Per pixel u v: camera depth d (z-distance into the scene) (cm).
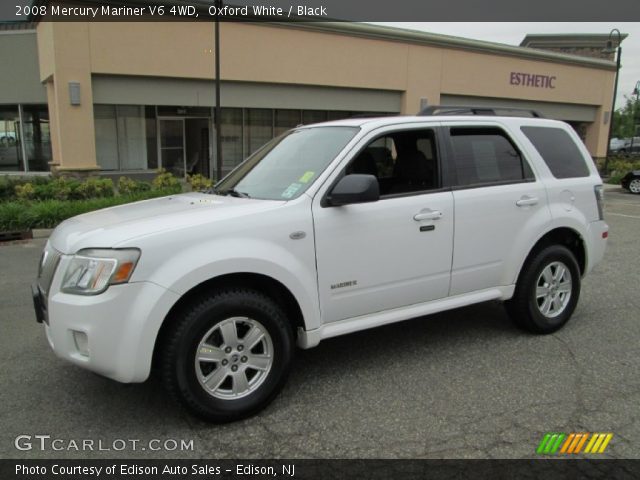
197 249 328
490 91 2447
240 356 344
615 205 1616
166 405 368
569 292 502
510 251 460
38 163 2164
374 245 389
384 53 2116
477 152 455
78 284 317
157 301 312
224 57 1788
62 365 433
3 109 2122
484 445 316
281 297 375
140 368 314
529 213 469
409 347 464
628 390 383
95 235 329
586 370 416
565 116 2836
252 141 2142
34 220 1066
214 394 337
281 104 1958
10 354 456
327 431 333
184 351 322
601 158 2962
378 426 338
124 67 1628
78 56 1562
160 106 1952
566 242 514
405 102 2209
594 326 516
